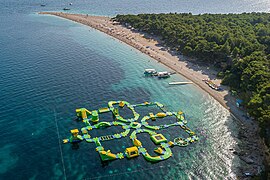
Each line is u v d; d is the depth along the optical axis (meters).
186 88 121.62
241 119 97.25
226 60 133.38
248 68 107.94
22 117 93.75
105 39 194.50
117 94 113.31
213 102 109.88
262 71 101.94
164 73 132.62
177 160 77.38
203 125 94.62
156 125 93.38
